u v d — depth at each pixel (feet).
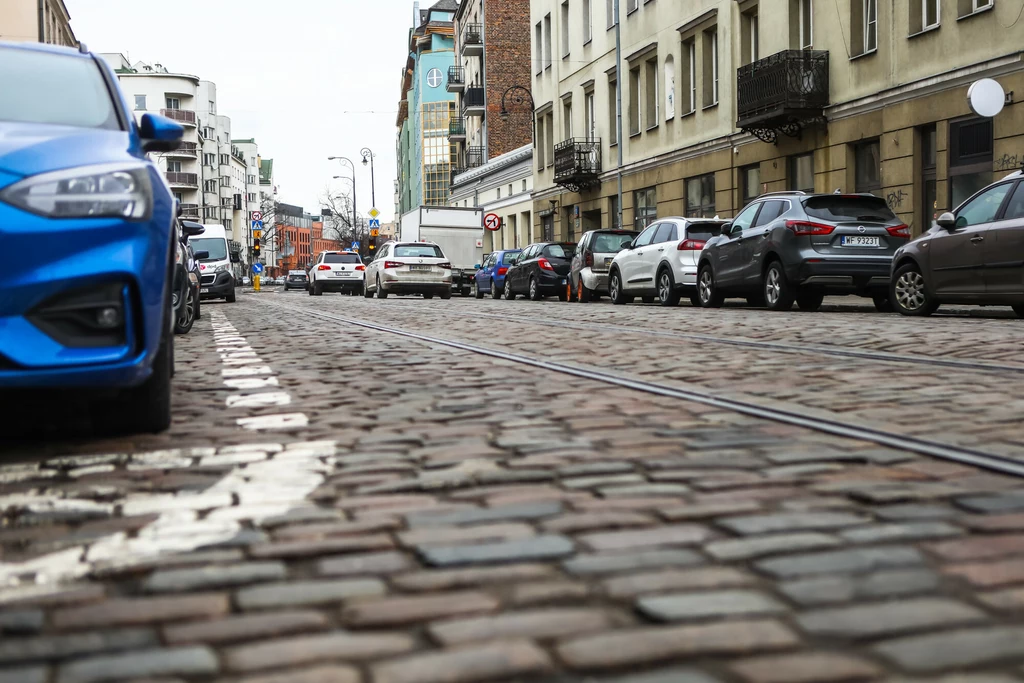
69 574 9.06
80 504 11.71
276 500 11.69
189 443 15.56
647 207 114.32
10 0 111.14
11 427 17.12
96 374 13.96
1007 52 60.18
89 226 14.10
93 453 14.83
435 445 14.89
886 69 71.26
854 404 18.37
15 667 6.95
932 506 10.74
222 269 103.35
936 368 24.08
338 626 7.61
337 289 142.92
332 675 6.63
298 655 7.00
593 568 8.79
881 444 14.43
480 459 13.73
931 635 7.07
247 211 492.54
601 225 130.31
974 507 10.59
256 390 21.93
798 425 16.17
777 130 83.82
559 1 139.85
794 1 82.12
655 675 6.53
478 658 6.84
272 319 56.85
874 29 73.77
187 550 9.71
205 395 21.24
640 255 69.77
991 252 40.86
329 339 37.63
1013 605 7.63
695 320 45.75
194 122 362.12
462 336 37.88
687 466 13.00
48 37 151.23
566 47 139.74
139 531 10.46
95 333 14.14
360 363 27.55
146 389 16.07
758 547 9.25
